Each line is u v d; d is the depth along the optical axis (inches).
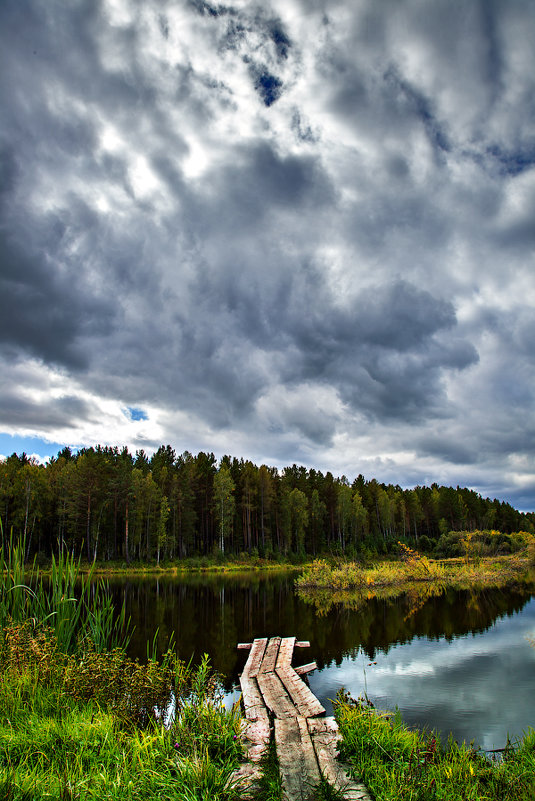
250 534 2839.6
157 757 196.5
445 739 295.6
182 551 2541.8
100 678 274.5
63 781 165.5
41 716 232.7
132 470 2455.7
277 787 185.0
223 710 250.2
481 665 466.6
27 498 1993.1
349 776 204.4
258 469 3112.7
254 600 984.3
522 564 1701.5
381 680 423.8
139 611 821.9
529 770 202.4
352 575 1249.4
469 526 3850.9
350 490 3255.4
